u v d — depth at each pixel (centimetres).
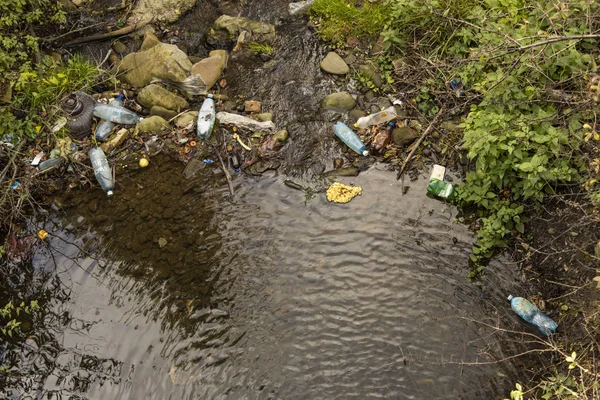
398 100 514
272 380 434
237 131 514
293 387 431
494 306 446
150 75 529
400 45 525
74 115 514
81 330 457
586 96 446
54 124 513
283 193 492
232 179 499
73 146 511
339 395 428
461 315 445
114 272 473
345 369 434
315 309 452
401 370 432
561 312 435
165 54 527
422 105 508
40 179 505
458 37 514
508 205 463
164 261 473
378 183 490
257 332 447
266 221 482
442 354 435
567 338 427
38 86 515
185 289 463
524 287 449
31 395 439
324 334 445
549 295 443
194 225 484
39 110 519
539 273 449
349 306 452
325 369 435
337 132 504
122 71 540
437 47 514
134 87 536
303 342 443
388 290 455
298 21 561
